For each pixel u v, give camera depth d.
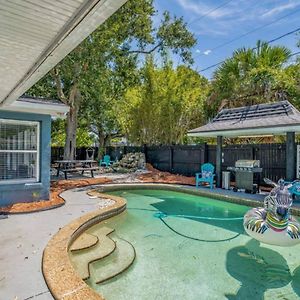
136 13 12.95
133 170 15.14
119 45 13.38
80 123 20.50
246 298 3.36
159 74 15.17
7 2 1.76
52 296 2.66
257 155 10.50
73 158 14.78
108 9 1.78
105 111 17.20
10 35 2.24
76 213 6.00
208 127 10.20
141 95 15.80
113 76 14.32
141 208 8.22
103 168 16.06
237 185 9.52
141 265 4.19
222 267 4.19
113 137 24.09
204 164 11.26
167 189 10.80
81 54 10.77
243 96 12.62
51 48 2.48
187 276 3.88
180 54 15.11
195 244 5.16
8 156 6.46
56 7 1.79
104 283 3.59
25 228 4.82
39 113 6.78
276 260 4.45
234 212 7.80
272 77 11.62
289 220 4.63
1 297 2.64
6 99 4.67
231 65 12.80
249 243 5.21
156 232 5.88
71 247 4.29
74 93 14.10
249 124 8.69
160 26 14.62
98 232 5.49
